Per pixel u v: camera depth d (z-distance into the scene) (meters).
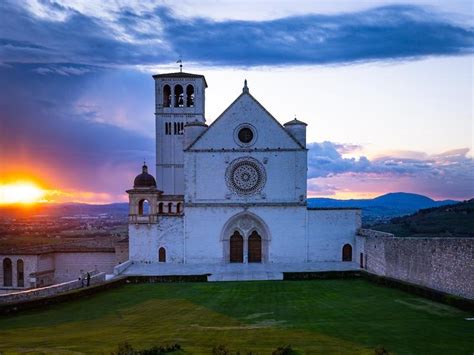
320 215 75.50
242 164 76.00
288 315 38.25
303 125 76.44
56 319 38.84
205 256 75.31
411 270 50.88
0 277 74.94
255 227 76.19
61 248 80.19
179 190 94.75
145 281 60.62
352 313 38.19
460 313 36.56
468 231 105.81
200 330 32.44
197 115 94.94
